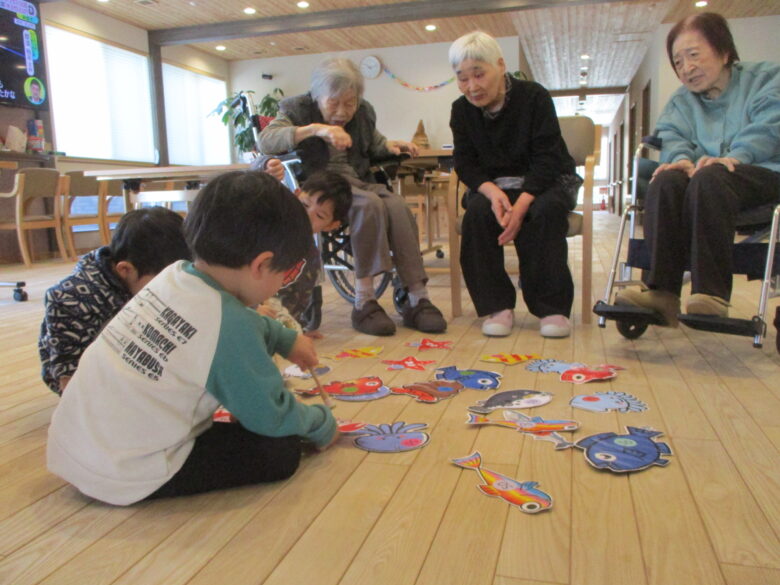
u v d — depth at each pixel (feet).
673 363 5.87
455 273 8.38
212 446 3.40
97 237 23.59
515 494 3.30
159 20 24.61
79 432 3.35
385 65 28.45
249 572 2.69
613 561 2.71
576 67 35.09
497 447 3.97
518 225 6.89
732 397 4.85
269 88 30.66
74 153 22.74
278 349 4.06
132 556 2.84
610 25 26.03
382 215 7.32
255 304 3.57
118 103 24.68
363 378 5.47
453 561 2.73
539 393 4.97
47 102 20.53
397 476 3.59
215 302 3.26
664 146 7.00
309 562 2.76
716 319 5.44
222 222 3.17
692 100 7.06
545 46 29.66
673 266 6.02
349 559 2.77
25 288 12.69
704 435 4.10
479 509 3.18
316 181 6.61
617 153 50.90
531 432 4.18
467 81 7.06
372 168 8.52
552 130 7.16
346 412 4.67
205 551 2.87
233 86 31.14
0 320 9.05
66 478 3.37
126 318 3.41
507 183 7.48
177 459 3.32
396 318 8.45
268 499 3.35
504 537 2.92
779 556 2.72
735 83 6.79
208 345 3.20
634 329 6.78
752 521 3.01
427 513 3.16
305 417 3.67
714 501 3.21
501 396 4.92
